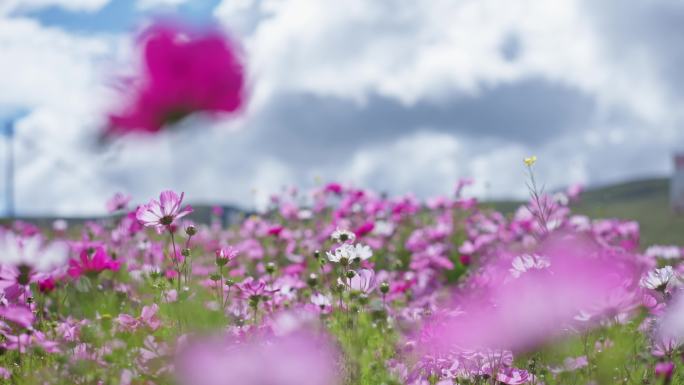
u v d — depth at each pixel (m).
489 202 8.59
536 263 2.16
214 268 4.73
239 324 2.79
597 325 2.50
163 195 2.49
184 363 0.89
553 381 2.48
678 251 5.67
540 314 1.96
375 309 3.60
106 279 3.83
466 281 3.70
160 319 2.65
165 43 0.98
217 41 1.01
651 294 2.54
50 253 2.37
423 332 2.62
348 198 7.21
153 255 4.54
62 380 2.14
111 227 5.84
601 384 2.41
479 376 2.39
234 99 1.01
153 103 0.97
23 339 2.34
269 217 8.05
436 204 8.10
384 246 6.81
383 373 2.63
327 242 6.01
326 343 2.23
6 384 2.19
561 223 4.00
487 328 2.13
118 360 2.22
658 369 2.10
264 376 0.88
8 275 2.32
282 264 6.07
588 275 1.96
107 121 0.96
